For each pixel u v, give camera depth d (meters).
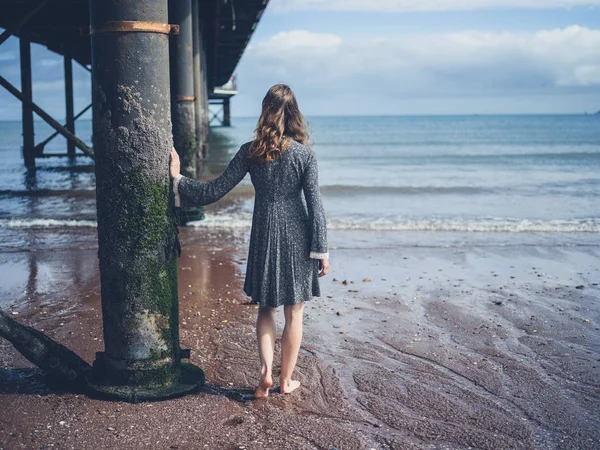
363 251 6.97
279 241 2.97
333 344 3.96
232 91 61.72
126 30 2.80
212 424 2.79
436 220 9.09
